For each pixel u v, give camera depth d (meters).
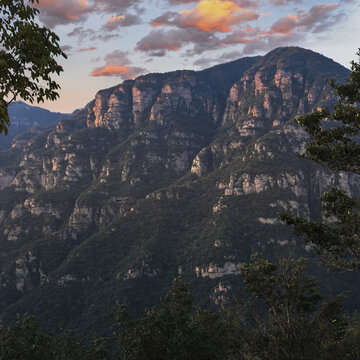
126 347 21.36
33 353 21.31
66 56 9.07
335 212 18.75
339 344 23.72
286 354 21.28
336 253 18.55
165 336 20.77
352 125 19.44
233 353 25.20
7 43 8.48
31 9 8.77
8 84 8.52
